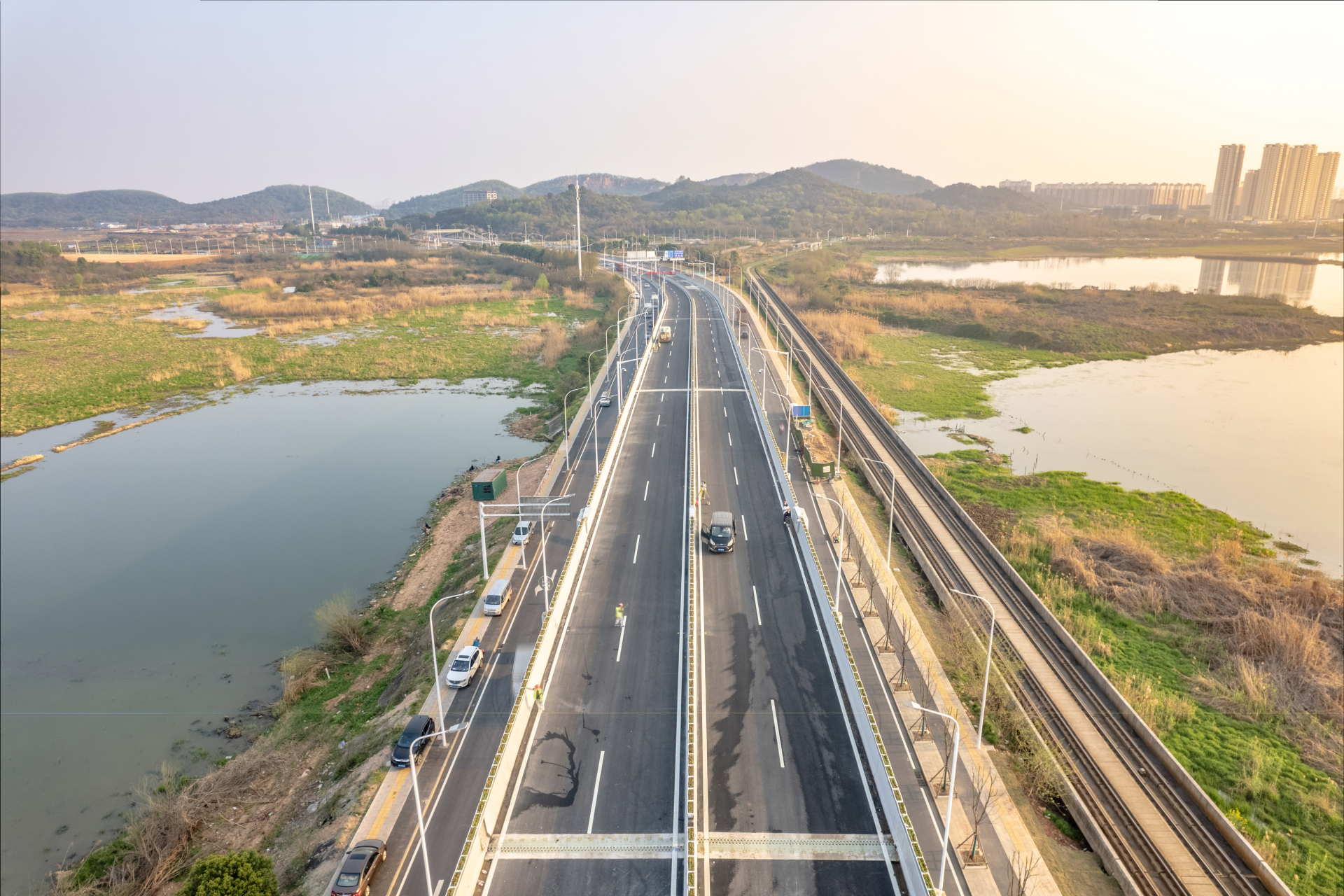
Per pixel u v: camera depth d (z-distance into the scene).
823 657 48.50
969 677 48.22
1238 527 74.56
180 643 58.53
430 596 63.03
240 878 31.16
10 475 94.31
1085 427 106.44
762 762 39.38
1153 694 48.25
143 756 46.28
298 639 59.00
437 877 33.34
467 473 91.06
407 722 43.91
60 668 55.12
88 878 36.81
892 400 118.69
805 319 171.12
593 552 62.38
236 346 160.50
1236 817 38.62
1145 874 34.03
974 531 68.88
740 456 83.62
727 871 32.91
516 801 37.03
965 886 32.88
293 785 43.38
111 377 136.50
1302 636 51.50
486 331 177.25
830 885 32.31
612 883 32.53
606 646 49.66
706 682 45.81
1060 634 53.00
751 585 57.03
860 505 76.00
